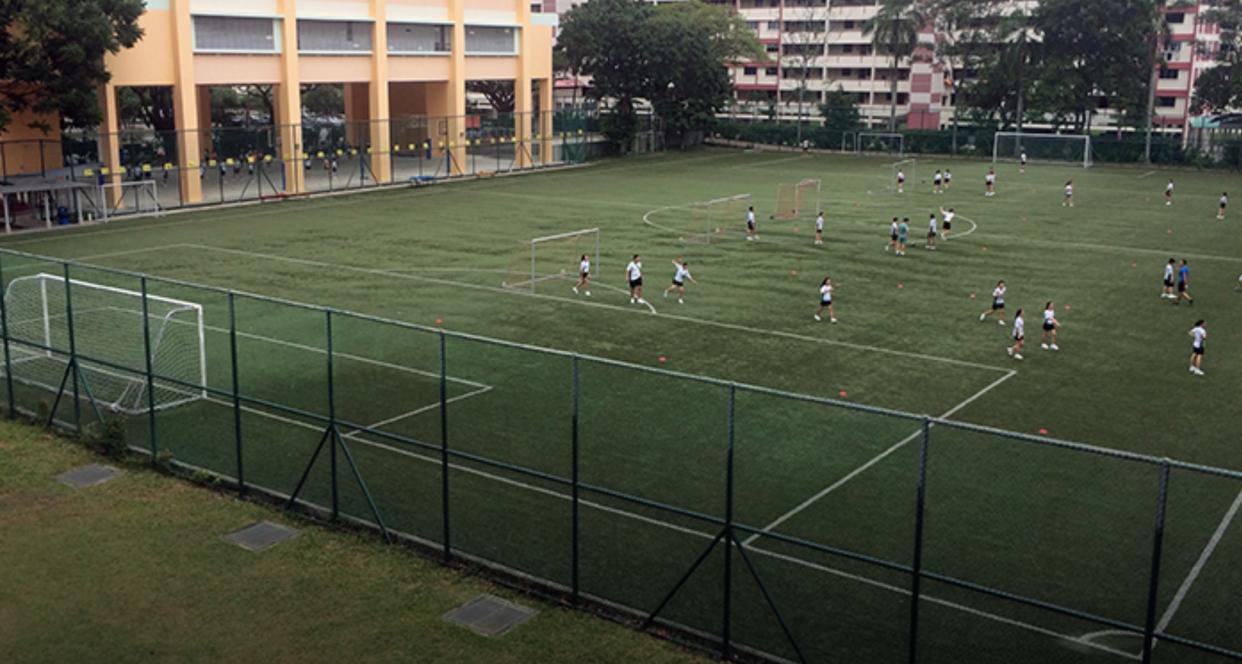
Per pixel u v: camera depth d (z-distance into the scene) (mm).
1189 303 34688
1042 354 28359
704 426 21156
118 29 49750
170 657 13375
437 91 75375
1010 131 91250
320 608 14602
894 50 94812
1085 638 13641
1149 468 18953
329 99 111250
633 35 87875
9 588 15109
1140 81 86250
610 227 49719
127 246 43781
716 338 29688
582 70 90188
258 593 15016
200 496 18406
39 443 20812
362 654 13469
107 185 50969
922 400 24312
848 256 42781
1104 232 49250
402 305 33312
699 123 95750
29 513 17656
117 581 15336
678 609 14492
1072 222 52344
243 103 102312
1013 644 13523
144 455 20141
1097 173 76625
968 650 13383
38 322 27094
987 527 16562
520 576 15352
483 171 73375
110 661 13281
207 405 23047
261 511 17797
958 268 40406
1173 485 18250
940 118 120812
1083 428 22547
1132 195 63438
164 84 55781
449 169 72000
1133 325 31703
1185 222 52375
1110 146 83812
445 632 13992
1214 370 26969
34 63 45812
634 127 88938
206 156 65000
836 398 24312
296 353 27047
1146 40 86250
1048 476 18438
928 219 53062
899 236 43719
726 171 76875
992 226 51000
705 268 40000
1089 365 27359
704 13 101375
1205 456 20922
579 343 28984
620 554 16062
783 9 125125
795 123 102062
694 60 91438
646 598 14789
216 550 16344
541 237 46688
